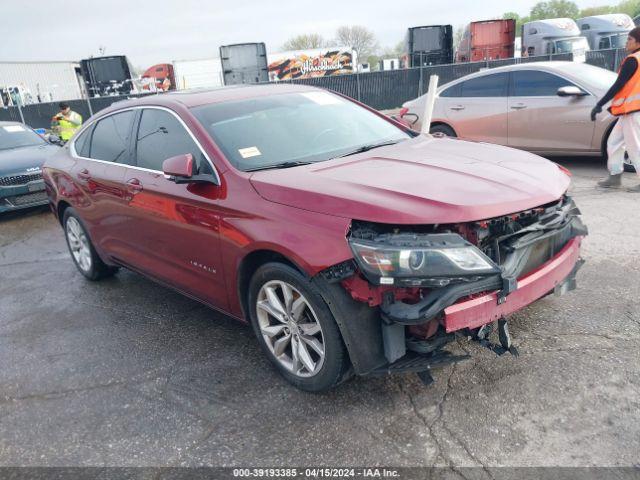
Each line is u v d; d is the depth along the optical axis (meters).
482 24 23.62
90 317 4.47
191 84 29.33
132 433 2.92
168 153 3.74
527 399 2.85
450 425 2.72
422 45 23.53
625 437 2.52
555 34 22.14
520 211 2.71
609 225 5.37
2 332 4.35
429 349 2.70
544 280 2.90
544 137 8.09
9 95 20.75
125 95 19.69
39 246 6.79
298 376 3.08
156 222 3.79
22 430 3.04
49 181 5.30
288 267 2.87
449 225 2.63
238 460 2.64
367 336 2.69
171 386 3.32
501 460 2.46
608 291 3.94
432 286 2.47
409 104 9.77
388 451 2.59
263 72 24.38
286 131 3.71
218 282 3.41
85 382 3.47
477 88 8.80
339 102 4.37
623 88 6.35
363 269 2.51
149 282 5.15
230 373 3.40
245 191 3.10
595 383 2.92
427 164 3.17
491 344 2.87
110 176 4.27
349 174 3.04
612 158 6.73
